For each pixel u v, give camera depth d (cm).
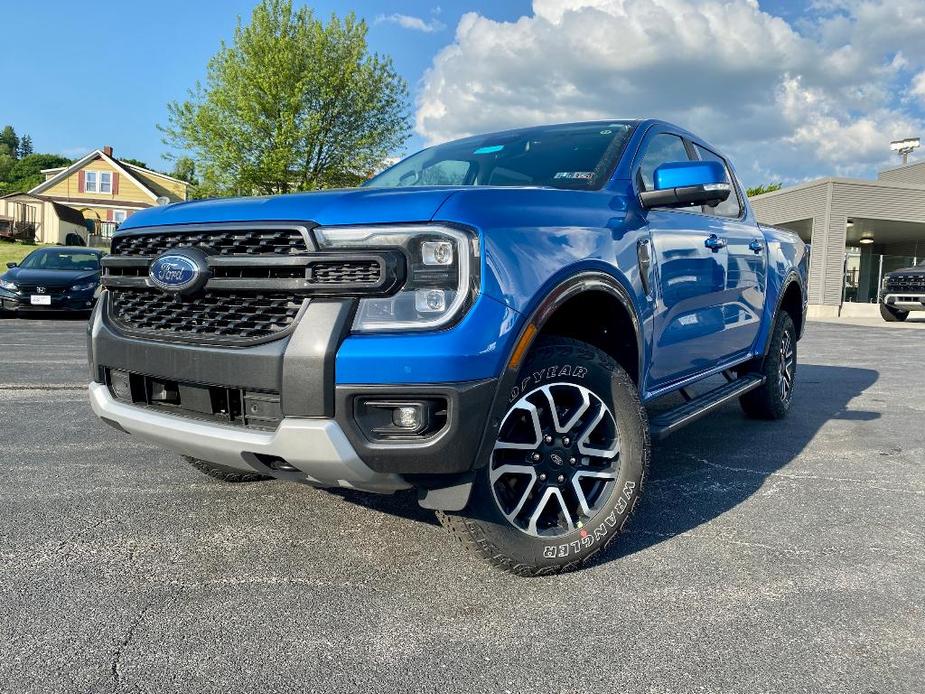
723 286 411
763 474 401
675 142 403
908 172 3098
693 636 224
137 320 283
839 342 1257
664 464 420
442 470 229
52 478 376
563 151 357
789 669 206
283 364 232
